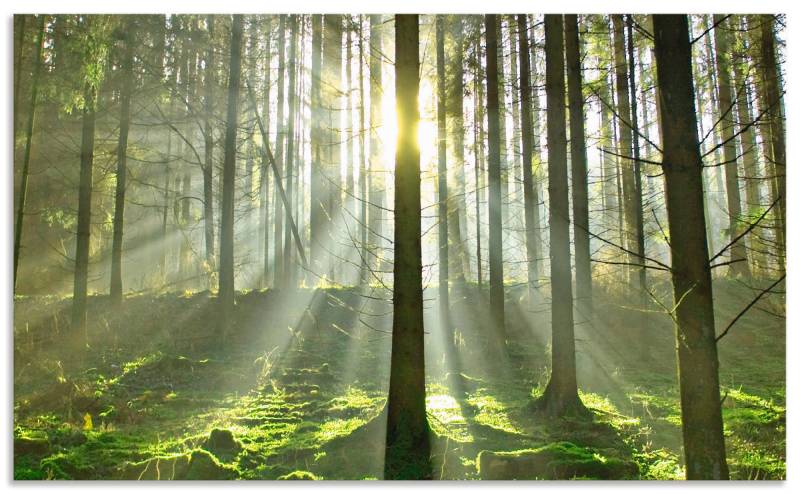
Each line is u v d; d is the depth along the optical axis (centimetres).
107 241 2861
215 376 1364
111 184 2297
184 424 1011
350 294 2098
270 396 1212
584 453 727
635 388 1251
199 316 1847
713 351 491
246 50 2159
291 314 1903
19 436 836
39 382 1274
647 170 1980
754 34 1249
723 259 2292
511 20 1691
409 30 855
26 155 1470
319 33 2148
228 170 1705
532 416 1009
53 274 2508
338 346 1684
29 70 1576
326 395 1223
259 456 801
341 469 747
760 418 958
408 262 811
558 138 1051
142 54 1862
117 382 1281
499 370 1464
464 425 949
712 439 480
